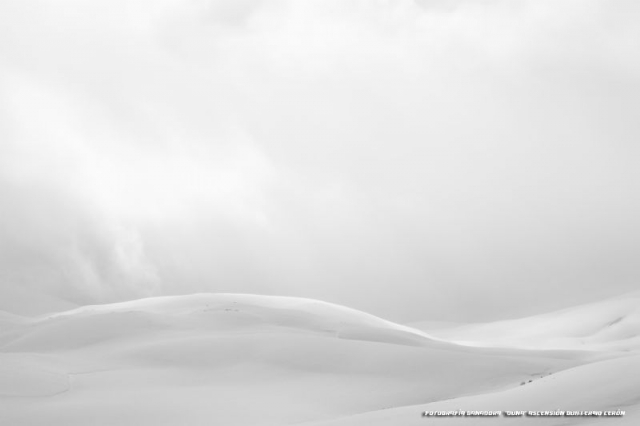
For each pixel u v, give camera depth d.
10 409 40.53
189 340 61.44
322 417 41.62
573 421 23.95
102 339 64.75
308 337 62.88
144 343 61.69
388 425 28.83
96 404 42.47
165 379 51.09
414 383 51.59
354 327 73.94
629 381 26.09
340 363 57.09
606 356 64.19
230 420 40.00
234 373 53.91
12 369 48.88
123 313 71.94
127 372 52.56
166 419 39.97
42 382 47.09
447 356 57.91
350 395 48.25
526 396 28.72
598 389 26.23
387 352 58.88
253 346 60.44
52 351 61.81
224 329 68.81
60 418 39.34
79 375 51.03
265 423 39.44
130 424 38.88
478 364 55.72
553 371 53.50
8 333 73.75
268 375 53.69
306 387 50.12
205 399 44.97
